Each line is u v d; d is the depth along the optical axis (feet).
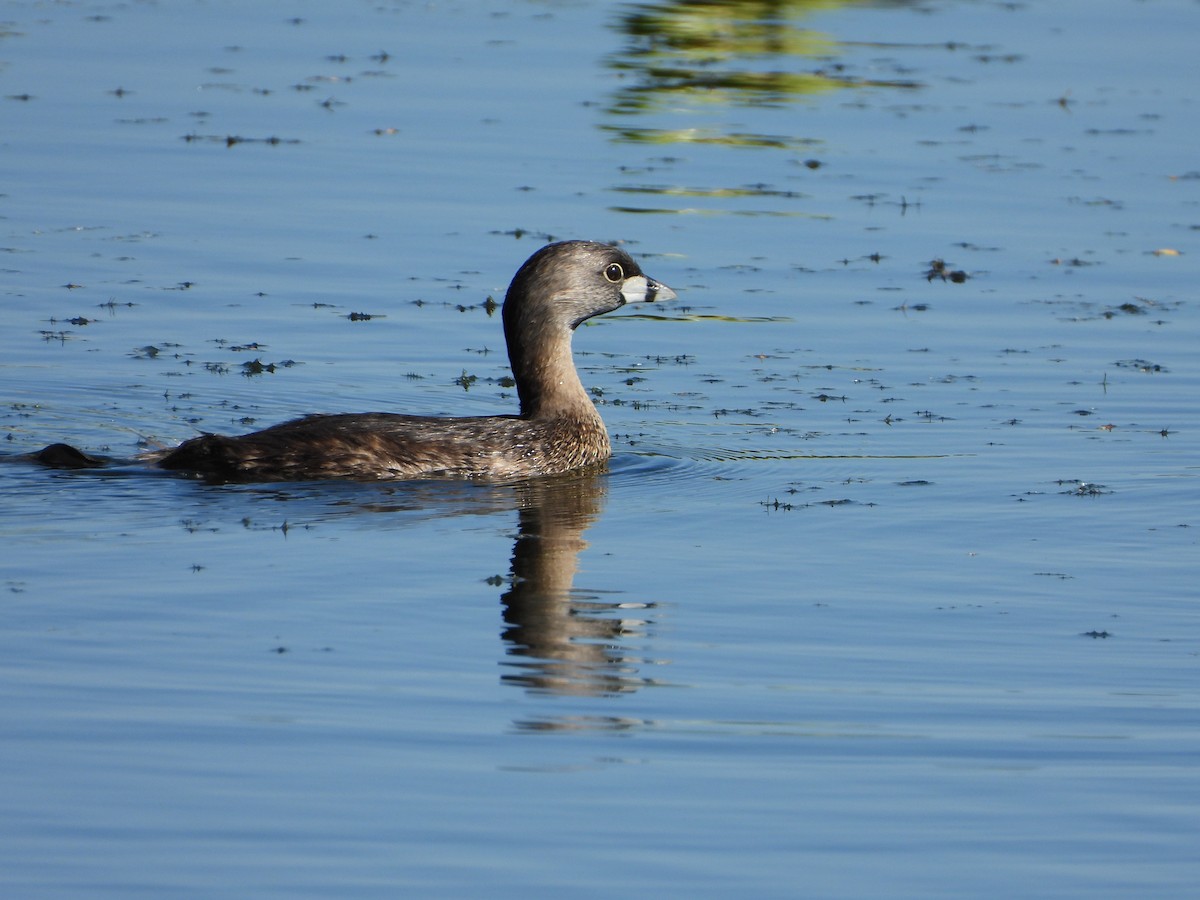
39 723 33.78
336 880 28.35
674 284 73.00
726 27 122.62
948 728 34.73
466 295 70.69
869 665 37.88
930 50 117.29
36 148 88.69
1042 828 30.76
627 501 49.93
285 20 123.54
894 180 88.28
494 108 100.22
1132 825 30.89
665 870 28.94
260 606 40.24
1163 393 60.49
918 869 29.19
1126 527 47.50
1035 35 122.52
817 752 33.55
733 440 56.13
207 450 50.19
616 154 92.07
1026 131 97.76
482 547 45.11
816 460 53.98
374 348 64.64
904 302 71.10
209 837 29.63
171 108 97.66
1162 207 83.82
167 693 35.37
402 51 113.80
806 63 112.88
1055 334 67.15
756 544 46.03
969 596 42.19
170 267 72.54
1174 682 37.09
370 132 94.38
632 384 62.44
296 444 50.39
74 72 104.99
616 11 127.13
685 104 102.89
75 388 58.95
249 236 76.89
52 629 38.45
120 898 27.66
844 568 44.16
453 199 83.15
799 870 29.07
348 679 36.27
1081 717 35.35
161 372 61.00
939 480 51.83
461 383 61.52
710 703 35.68
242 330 66.03
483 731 34.12
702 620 40.37
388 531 46.11
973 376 62.59
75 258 73.00
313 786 31.55
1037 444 55.36
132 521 46.03
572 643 38.55
